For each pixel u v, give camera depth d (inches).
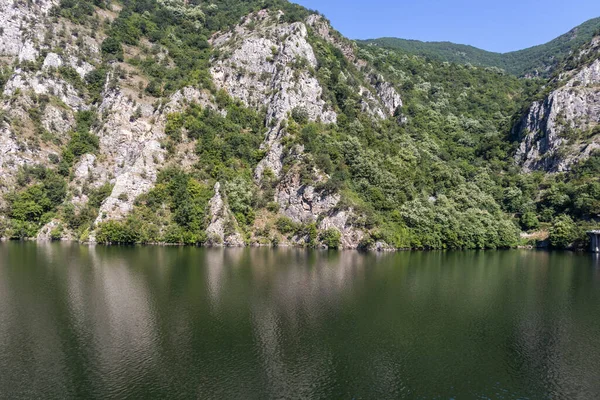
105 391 1346.0
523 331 1941.4
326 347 1720.0
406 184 5236.2
